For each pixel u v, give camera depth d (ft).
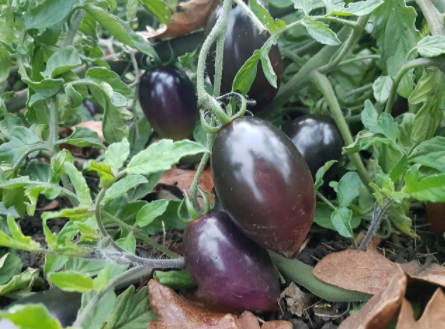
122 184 0.43
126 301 0.47
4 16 0.64
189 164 0.82
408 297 0.44
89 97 0.76
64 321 0.46
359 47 0.86
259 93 0.65
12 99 0.79
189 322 0.46
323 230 0.66
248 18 0.61
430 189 0.45
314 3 0.64
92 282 0.37
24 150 0.59
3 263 0.58
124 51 0.80
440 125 0.64
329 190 0.71
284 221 0.45
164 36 0.82
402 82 0.61
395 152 0.61
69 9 0.62
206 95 0.51
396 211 0.59
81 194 0.41
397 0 0.60
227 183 0.46
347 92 0.84
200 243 0.49
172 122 0.75
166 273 0.53
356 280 0.50
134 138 0.83
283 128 0.74
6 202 0.59
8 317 0.30
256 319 0.47
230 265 0.48
